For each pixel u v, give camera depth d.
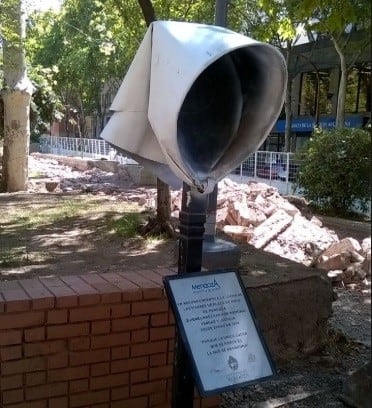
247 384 2.30
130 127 2.50
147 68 2.44
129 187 14.38
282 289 4.13
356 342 4.55
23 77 12.71
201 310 2.33
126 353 2.88
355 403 3.43
